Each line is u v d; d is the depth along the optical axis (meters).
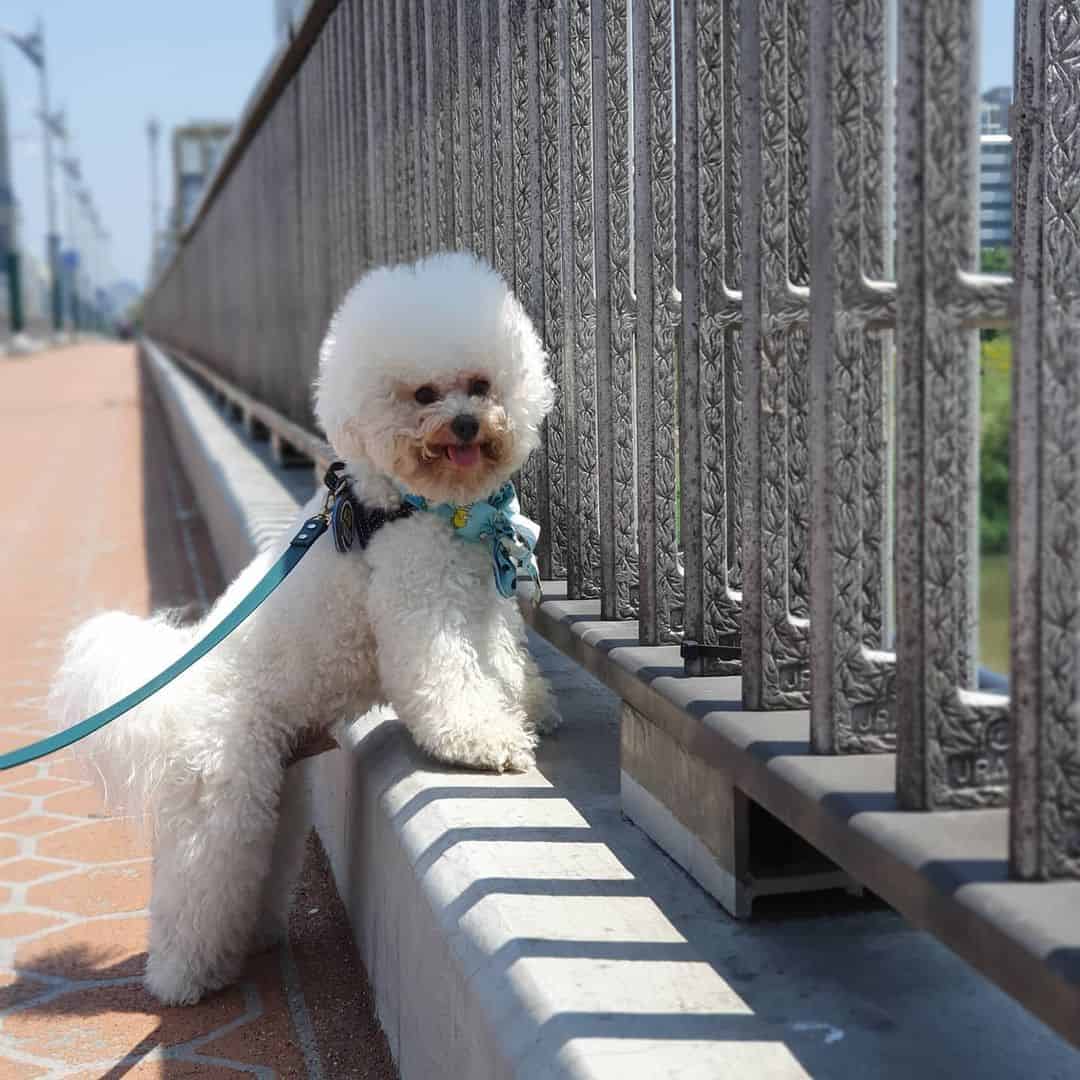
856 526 1.72
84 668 2.58
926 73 1.42
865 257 1.69
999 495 7.34
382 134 4.56
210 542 9.09
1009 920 1.25
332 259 5.80
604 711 3.15
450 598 2.56
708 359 2.15
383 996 2.54
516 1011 1.70
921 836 1.45
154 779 2.57
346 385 2.49
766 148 1.89
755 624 1.95
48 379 30.83
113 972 2.92
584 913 1.98
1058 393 1.30
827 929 1.94
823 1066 1.54
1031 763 1.31
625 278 2.59
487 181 3.28
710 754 1.94
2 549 8.98
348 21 5.16
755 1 1.84
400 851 2.35
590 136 2.78
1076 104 3.09
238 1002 2.75
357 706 2.77
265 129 9.23
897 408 1.49
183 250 25.73
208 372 17.06
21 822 3.88
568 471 2.90
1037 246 3.14
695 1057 1.55
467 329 2.44
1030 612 1.30
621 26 2.51
